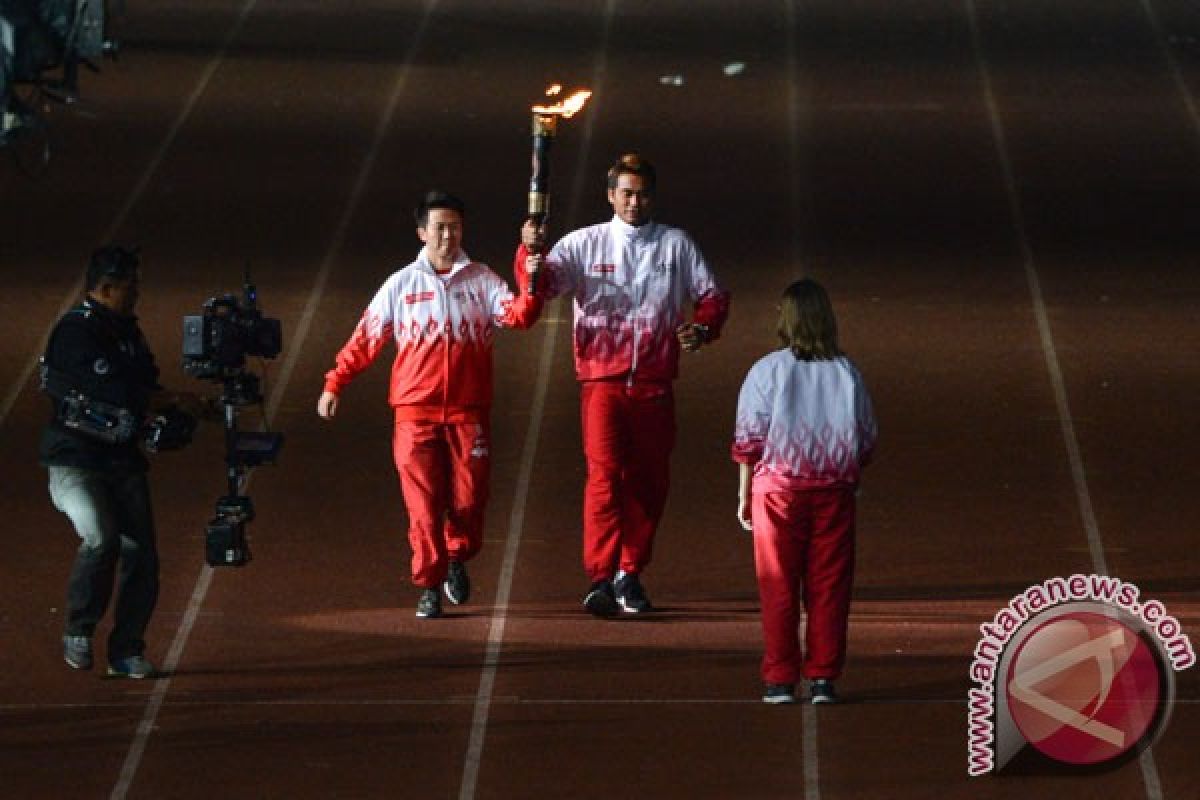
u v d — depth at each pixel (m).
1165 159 69.25
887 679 33.91
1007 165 68.38
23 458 44.88
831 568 32.50
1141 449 46.12
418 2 83.88
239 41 78.81
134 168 66.38
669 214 63.62
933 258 60.41
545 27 81.12
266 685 33.91
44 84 64.38
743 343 52.91
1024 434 47.03
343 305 55.28
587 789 30.12
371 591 38.19
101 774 30.67
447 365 36.59
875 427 32.28
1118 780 30.39
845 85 75.56
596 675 34.22
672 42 79.62
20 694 33.53
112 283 33.44
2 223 61.69
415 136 69.69
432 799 29.88
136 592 34.09
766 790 30.06
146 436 33.66
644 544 37.34
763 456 32.38
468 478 36.91
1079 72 77.31
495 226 62.12
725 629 36.38
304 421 47.19
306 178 65.88
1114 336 53.84
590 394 37.03
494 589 38.41
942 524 41.78
